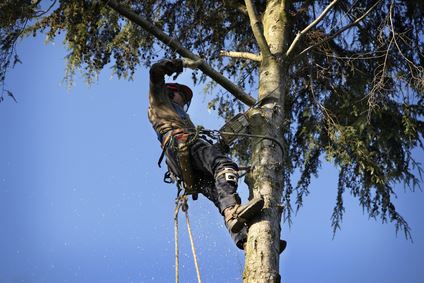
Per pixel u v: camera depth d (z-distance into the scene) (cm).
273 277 1029
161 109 1266
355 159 1686
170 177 1283
